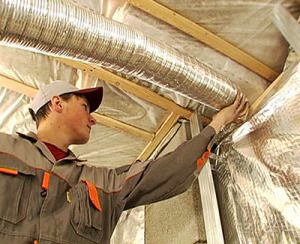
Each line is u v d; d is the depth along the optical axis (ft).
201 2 4.87
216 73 5.04
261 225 4.40
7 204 3.12
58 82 4.62
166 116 6.95
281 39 5.36
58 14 4.00
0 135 3.70
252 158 4.96
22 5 3.79
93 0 4.92
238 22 5.15
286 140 4.40
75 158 4.06
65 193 3.53
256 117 5.02
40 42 4.07
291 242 3.86
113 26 4.37
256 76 5.85
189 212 5.80
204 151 4.51
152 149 7.61
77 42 4.18
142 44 4.51
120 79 6.03
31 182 3.37
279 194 4.24
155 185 4.15
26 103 6.57
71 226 3.31
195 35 5.25
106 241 3.59
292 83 4.49
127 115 7.00
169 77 4.79
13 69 5.91
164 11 4.92
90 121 4.51
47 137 4.09
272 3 4.87
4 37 3.93
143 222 7.99
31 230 3.06
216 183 5.80
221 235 4.90
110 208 3.85
